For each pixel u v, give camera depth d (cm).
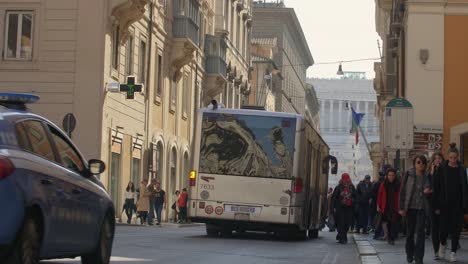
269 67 8112
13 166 838
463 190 1421
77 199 997
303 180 2200
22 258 849
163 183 4259
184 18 4356
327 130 15250
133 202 3403
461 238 2325
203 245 1872
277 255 1673
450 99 2822
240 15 6575
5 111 911
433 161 1460
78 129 3238
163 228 3183
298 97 11519
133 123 3706
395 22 3512
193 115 4981
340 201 2317
